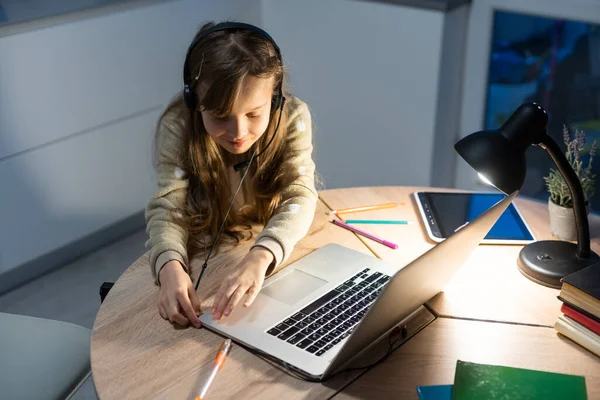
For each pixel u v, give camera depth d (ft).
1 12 7.20
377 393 3.33
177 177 4.79
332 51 8.78
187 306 3.86
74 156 7.93
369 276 4.18
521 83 8.36
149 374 3.46
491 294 4.10
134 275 4.33
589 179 4.64
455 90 8.48
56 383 4.42
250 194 5.11
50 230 8.00
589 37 7.75
